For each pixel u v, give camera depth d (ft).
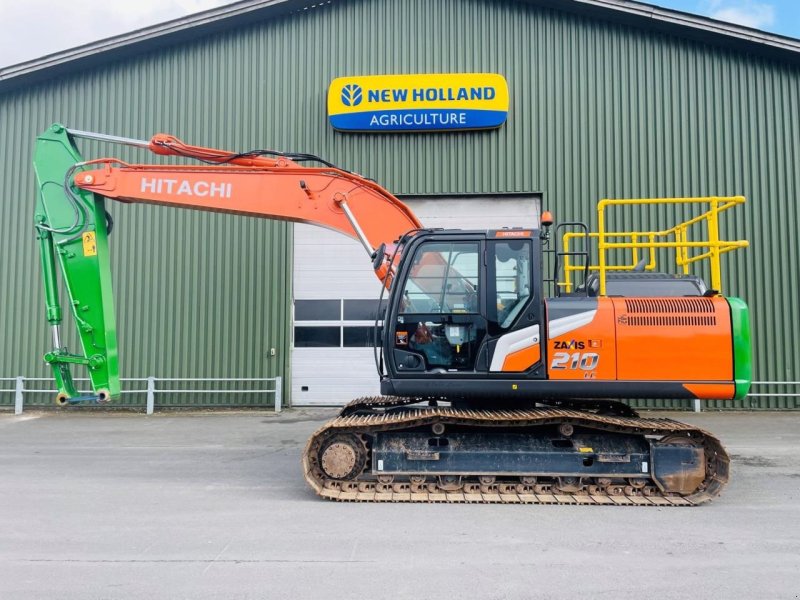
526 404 20.25
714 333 18.56
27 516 16.66
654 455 18.29
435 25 38.81
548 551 13.94
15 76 39.91
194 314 38.78
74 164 22.58
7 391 39.40
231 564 13.10
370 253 21.07
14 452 25.93
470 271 19.40
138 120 40.34
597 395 18.78
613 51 37.96
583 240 37.45
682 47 37.73
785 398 35.86
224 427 32.04
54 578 12.36
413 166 38.45
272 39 39.73
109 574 12.57
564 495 18.35
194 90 40.06
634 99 37.76
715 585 12.02
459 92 37.58
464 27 38.68
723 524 16.02
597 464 18.54
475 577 12.41
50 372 39.52
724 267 36.76
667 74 37.73
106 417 35.78
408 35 38.93
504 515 16.83
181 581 12.20
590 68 38.01
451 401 20.88
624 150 37.60
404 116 37.86
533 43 38.27
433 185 38.29
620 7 36.96
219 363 38.50
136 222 39.29
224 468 22.79
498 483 18.79
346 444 18.84
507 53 38.34
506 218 38.32
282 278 38.63
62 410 38.47
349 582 12.14
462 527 15.71
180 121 40.01
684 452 18.22
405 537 14.89
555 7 38.17
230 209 22.18
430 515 16.81
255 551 13.92
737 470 22.29
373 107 38.04
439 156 38.37
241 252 38.86
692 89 37.60
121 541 14.61
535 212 38.19
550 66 38.14
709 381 18.42
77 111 40.83
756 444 26.94
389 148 38.65
